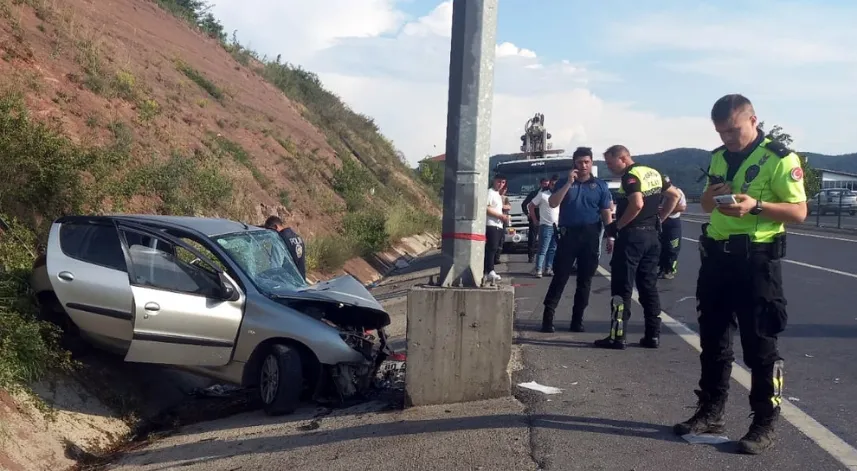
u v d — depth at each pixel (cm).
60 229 766
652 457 507
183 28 2638
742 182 498
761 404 509
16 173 881
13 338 654
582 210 926
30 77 1215
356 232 2017
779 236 493
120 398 743
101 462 637
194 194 1353
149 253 736
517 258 2156
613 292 853
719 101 504
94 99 1342
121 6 2202
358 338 735
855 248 2159
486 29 641
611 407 618
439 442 552
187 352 718
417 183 4244
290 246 1041
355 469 525
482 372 635
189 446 642
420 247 2686
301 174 2105
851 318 1021
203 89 2089
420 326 634
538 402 629
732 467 488
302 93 3481
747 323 500
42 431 623
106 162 1038
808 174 4169
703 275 522
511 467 503
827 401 635
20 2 1422
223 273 736
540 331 963
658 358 805
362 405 691
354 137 3634
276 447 599
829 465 489
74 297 721
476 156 643
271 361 710
